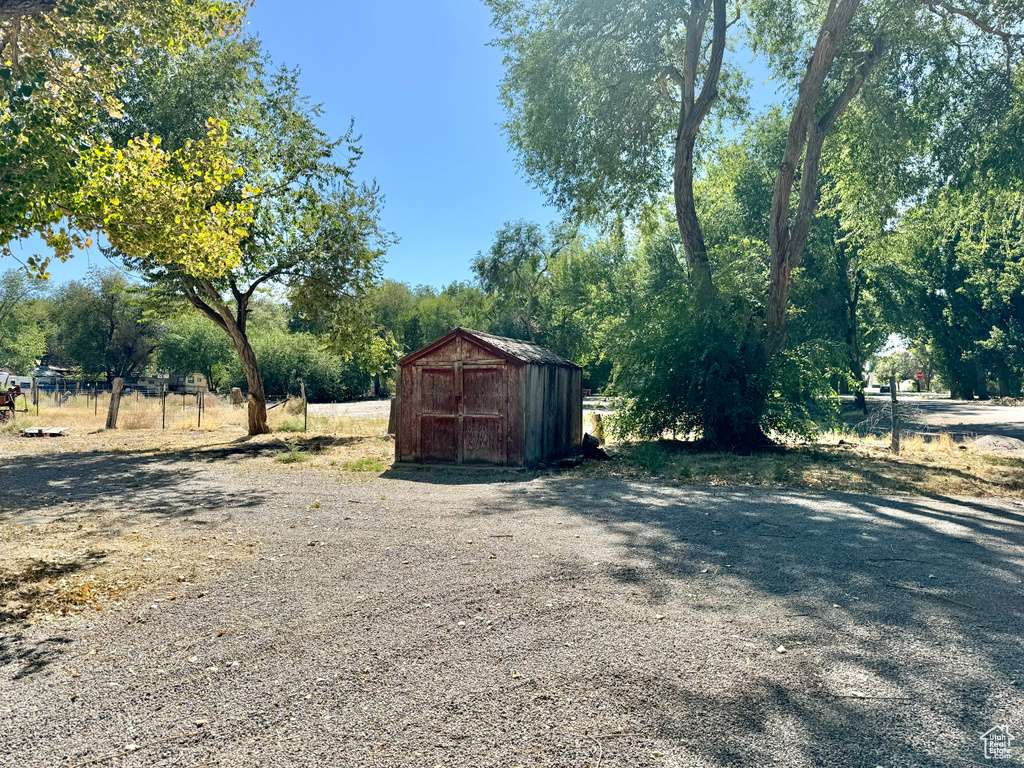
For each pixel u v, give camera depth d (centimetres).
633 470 1174
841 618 424
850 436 1764
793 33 1695
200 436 1892
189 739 283
